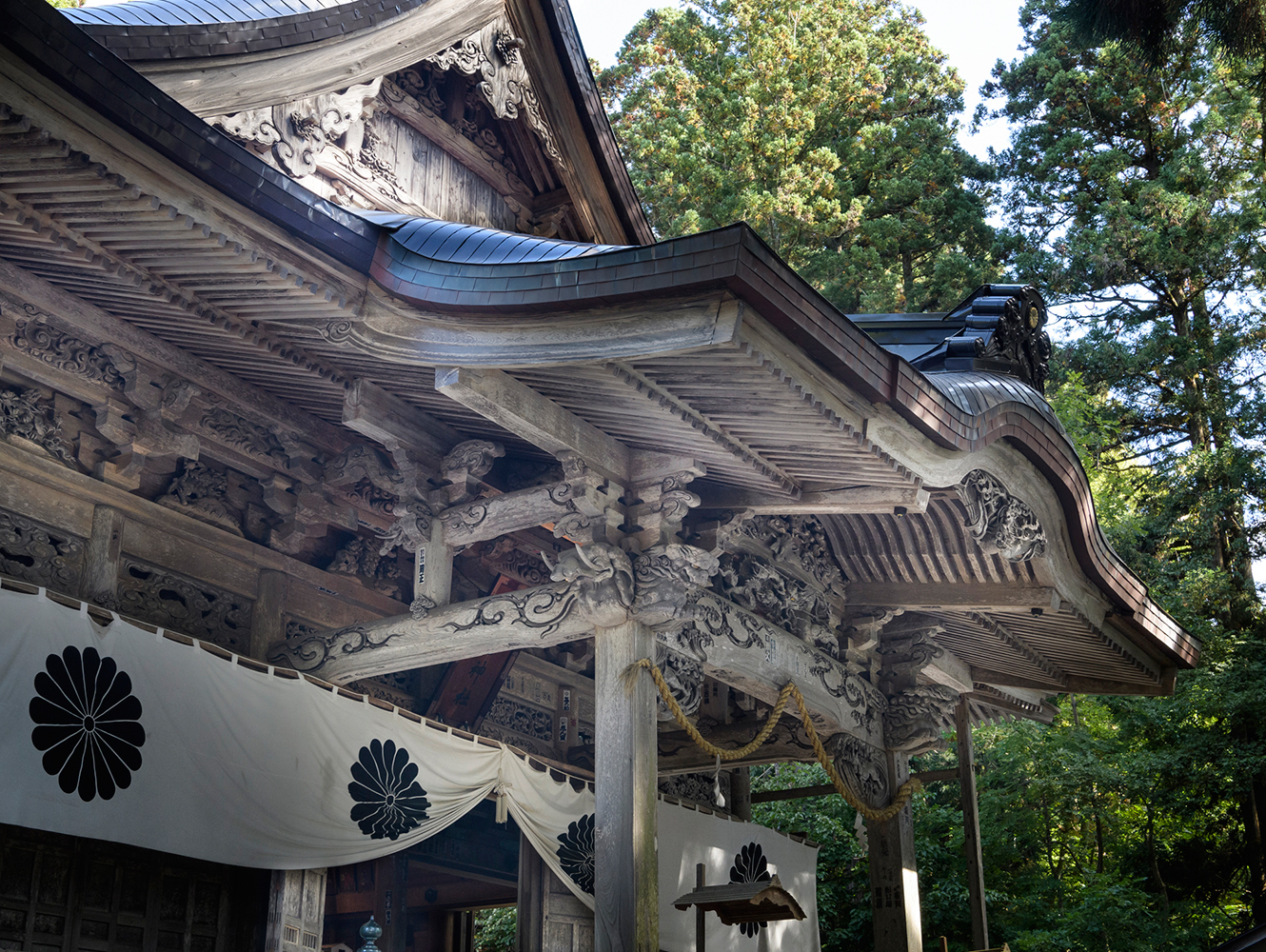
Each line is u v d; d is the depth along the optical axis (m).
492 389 7.40
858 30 31.00
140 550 8.77
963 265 26.94
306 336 8.25
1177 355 26.45
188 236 7.05
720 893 8.27
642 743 7.84
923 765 21.95
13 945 7.50
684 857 11.71
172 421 8.84
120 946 8.13
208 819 7.88
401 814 9.06
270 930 8.64
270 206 6.99
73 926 7.88
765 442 7.96
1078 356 27.20
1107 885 18.22
